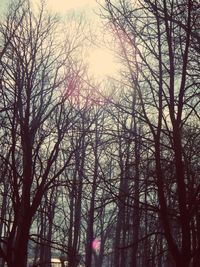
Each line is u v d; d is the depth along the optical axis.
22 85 12.05
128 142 10.69
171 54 8.94
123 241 25.70
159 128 9.02
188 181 9.48
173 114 8.84
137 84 9.73
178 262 8.53
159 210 8.83
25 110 12.12
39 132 13.82
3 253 10.95
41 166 12.56
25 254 11.16
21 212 11.52
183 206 8.59
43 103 13.90
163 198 8.86
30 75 12.25
